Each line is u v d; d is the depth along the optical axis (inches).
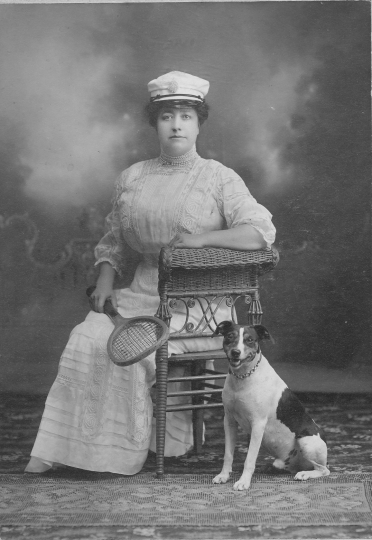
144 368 162.6
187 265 160.2
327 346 284.8
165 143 179.0
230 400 152.9
